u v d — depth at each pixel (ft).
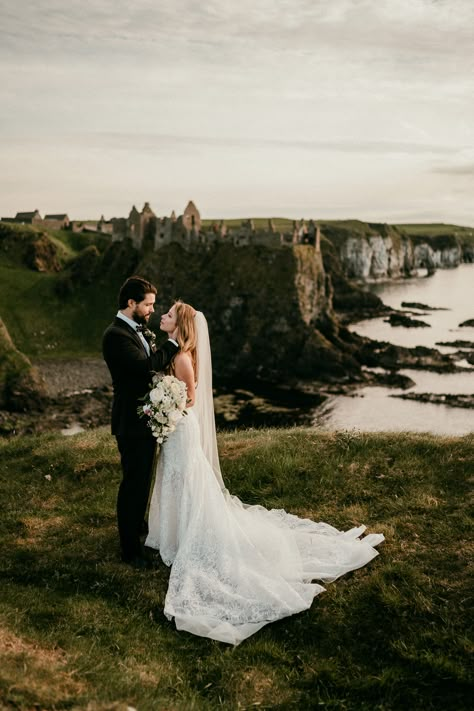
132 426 24.29
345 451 35.14
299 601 21.67
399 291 583.58
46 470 37.42
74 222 543.39
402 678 18.17
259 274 291.17
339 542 25.14
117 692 16.43
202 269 315.58
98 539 27.86
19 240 406.82
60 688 15.98
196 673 18.80
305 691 18.07
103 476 35.65
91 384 229.25
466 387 217.36
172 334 25.14
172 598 22.06
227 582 22.36
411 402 200.34
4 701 14.34
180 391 23.22
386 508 28.76
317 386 233.55
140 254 346.13
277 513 28.19
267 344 278.67
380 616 21.03
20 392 195.52
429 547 24.80
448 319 387.55
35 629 19.81
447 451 33.37
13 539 28.32
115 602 22.53
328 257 453.17
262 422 184.55
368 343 286.05
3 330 211.41
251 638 20.66
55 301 324.80
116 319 24.04
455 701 17.38
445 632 19.86
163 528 24.57
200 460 24.31
